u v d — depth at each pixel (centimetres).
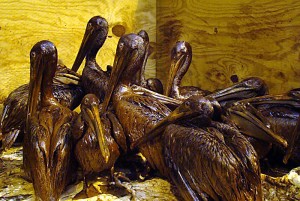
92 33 322
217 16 359
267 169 261
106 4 387
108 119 256
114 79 274
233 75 356
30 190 252
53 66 265
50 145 244
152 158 248
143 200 235
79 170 261
